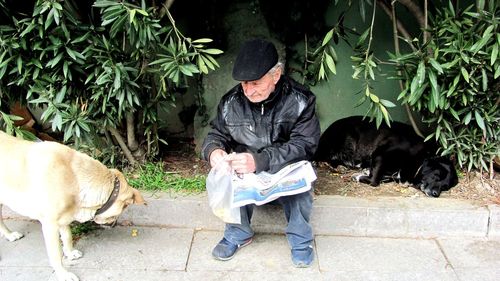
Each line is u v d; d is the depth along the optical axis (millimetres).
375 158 3453
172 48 2762
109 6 2564
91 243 2939
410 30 3660
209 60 2990
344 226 3066
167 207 3094
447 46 2801
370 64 2828
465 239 3029
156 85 3320
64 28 2666
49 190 2404
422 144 3441
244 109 2697
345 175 3609
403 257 2854
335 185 3410
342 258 2842
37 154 2447
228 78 3646
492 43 2693
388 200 3127
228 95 2768
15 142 2533
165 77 3117
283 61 3709
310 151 2648
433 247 2951
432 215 3014
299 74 3879
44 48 2783
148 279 2645
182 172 3520
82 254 2822
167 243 2965
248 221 2832
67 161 2475
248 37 3631
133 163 3477
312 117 2688
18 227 3086
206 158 2697
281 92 2650
